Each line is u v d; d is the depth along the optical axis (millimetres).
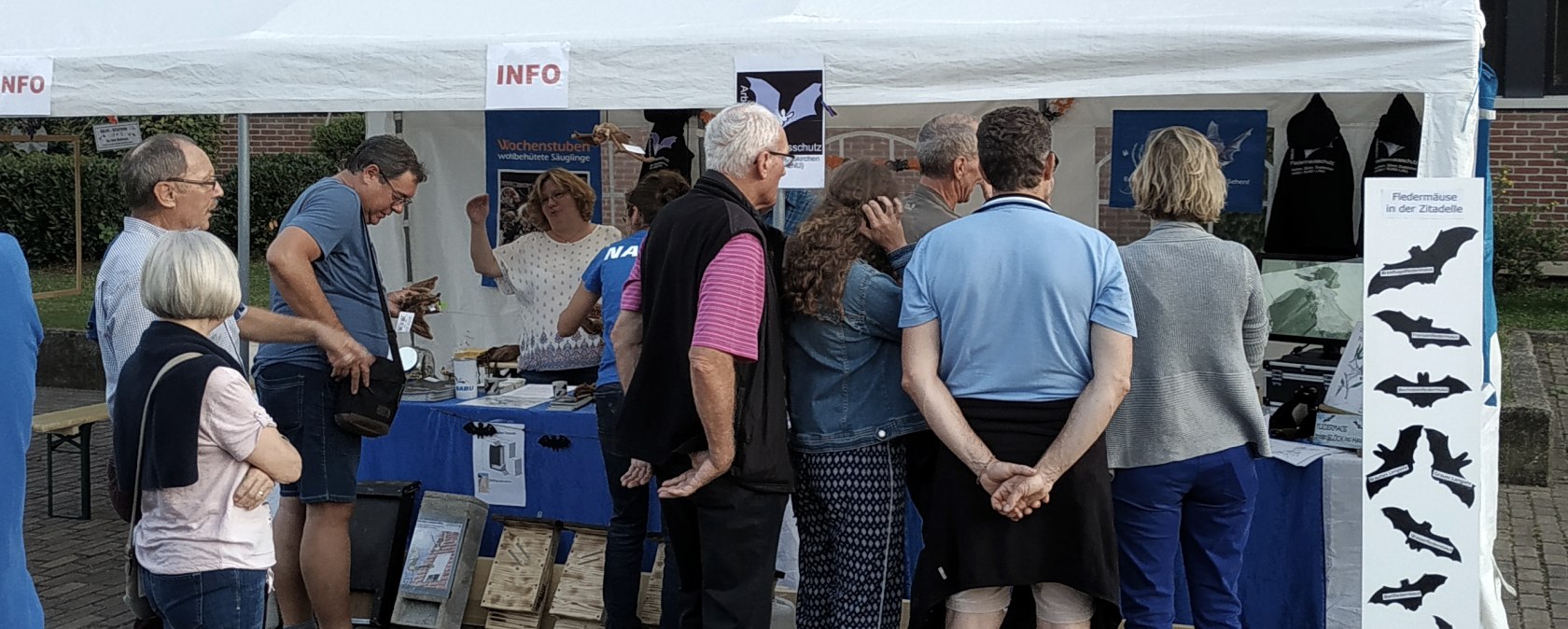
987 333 2842
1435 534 3262
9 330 2506
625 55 3703
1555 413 8070
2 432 2482
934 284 2883
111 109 4141
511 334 6184
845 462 3082
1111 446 3137
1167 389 3088
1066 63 3418
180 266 2777
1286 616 3785
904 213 3545
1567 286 12062
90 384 9359
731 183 2980
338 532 3885
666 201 3891
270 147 17234
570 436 4344
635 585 3955
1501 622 3990
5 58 4211
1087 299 2812
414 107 3887
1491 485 4070
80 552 5555
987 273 2838
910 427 3068
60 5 4660
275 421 3783
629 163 6078
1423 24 3193
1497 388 4223
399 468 4559
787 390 3156
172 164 3309
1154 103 5500
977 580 2857
